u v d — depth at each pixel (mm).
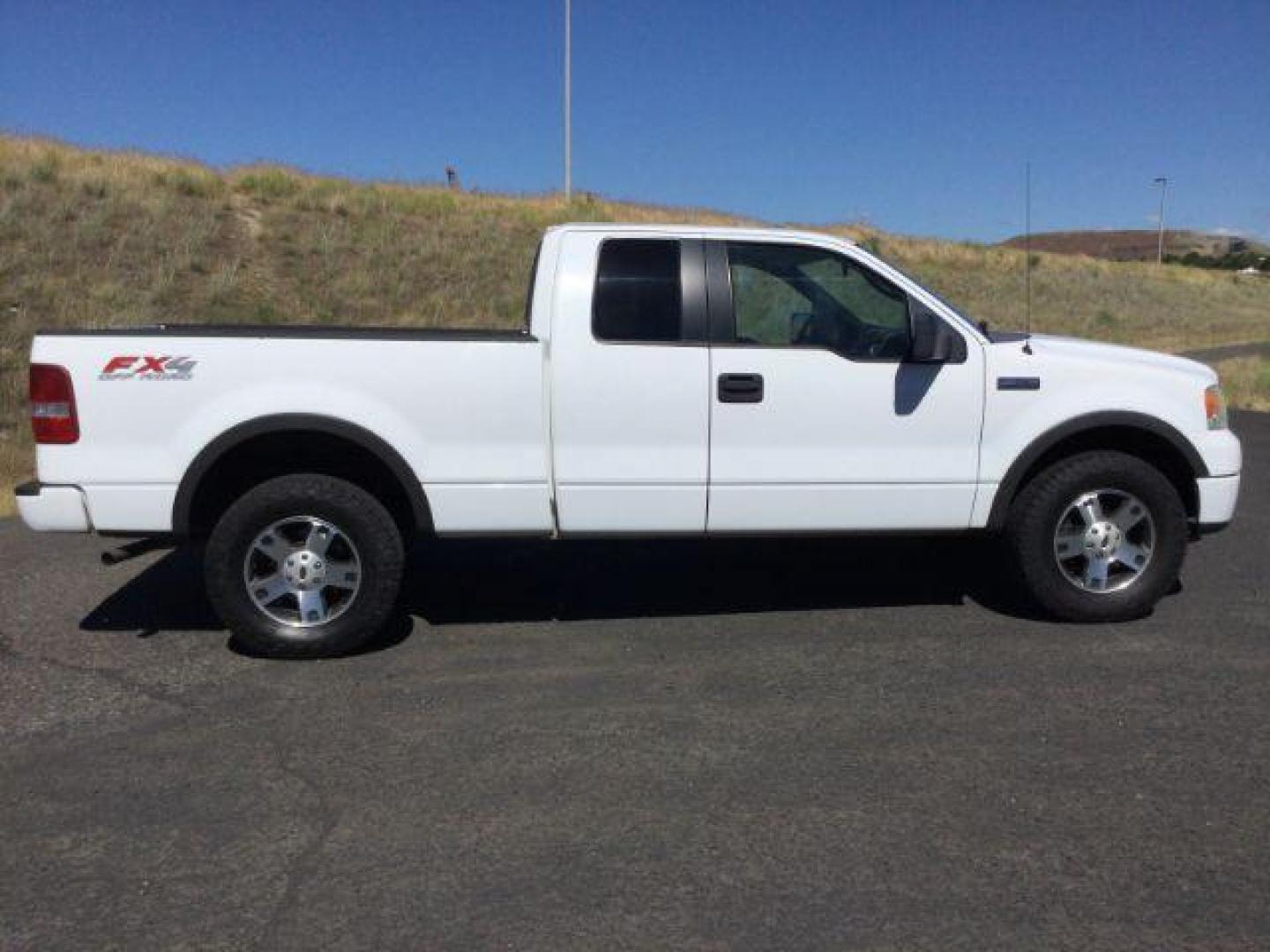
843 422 5250
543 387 5098
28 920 3037
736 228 5359
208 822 3580
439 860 3332
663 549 7117
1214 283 49781
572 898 3121
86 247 18547
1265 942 2891
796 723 4332
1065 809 3611
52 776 3930
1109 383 5438
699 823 3543
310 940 2936
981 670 4895
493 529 5184
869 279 5340
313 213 23859
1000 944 2889
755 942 2902
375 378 5035
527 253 24203
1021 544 5469
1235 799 3680
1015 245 43469
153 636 5512
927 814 3592
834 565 6719
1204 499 5566
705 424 5176
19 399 12828
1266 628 5465
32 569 6812
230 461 5316
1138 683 4723
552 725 4344
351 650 5195
